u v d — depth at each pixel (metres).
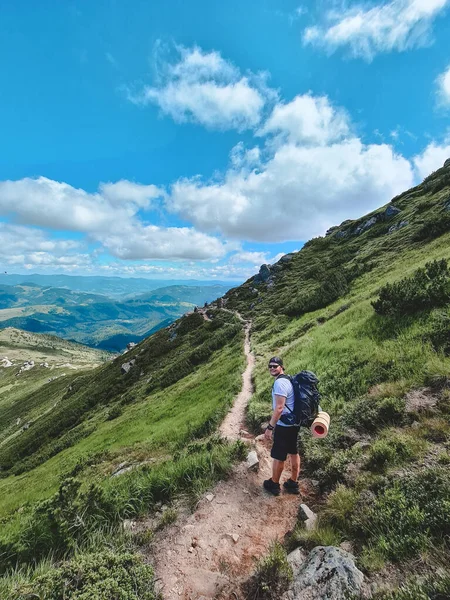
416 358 8.68
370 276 32.69
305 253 75.44
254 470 6.90
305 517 5.02
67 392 75.31
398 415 6.69
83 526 5.12
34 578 3.89
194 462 7.05
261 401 13.72
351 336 13.81
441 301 11.18
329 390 9.96
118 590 3.46
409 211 50.25
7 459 49.88
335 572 3.48
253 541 4.92
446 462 4.59
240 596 3.87
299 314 35.88
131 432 22.84
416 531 3.69
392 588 3.15
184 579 4.24
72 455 26.38
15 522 8.01
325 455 6.66
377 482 4.91
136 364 58.50
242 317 55.03
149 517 5.81
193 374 35.66
